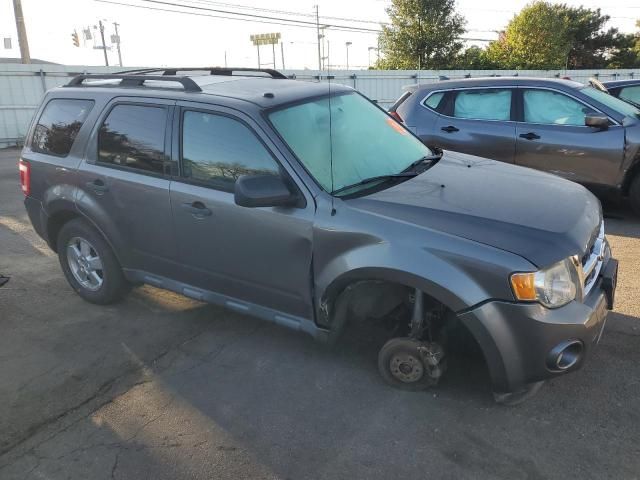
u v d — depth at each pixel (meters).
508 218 2.97
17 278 5.34
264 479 2.69
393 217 3.04
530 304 2.73
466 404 3.16
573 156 6.46
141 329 4.26
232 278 3.69
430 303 3.23
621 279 4.79
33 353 3.96
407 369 3.26
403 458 2.78
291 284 3.41
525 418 3.02
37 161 4.62
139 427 3.12
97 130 4.22
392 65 35.81
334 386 3.41
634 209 6.43
